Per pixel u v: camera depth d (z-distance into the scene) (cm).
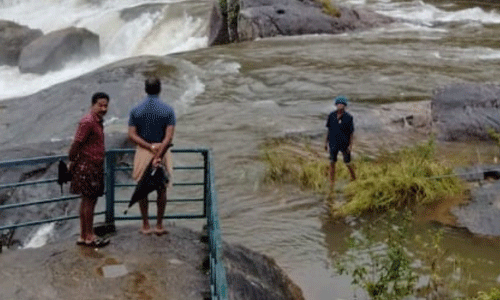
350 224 1055
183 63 2162
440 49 2542
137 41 3309
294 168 1287
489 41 2700
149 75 1958
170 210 1102
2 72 2802
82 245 743
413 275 846
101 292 644
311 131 1548
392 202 1120
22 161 741
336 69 2200
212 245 625
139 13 3434
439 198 1135
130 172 1233
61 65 2834
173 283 663
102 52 3278
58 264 700
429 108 1661
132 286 655
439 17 3369
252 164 1339
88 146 717
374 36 2894
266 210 1115
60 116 1684
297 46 2669
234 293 679
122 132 1404
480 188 1150
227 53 2541
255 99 1866
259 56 2456
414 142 1462
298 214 1097
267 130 1571
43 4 4169
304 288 853
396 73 2131
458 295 817
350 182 1199
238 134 1544
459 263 901
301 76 2103
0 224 1063
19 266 695
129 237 769
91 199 730
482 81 2003
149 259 714
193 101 1852
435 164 1241
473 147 1432
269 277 805
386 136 1510
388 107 1689
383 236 1006
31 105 1830
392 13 3469
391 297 778
